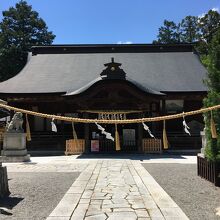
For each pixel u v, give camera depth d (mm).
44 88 30047
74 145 25891
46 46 38188
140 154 25000
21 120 21828
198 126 30688
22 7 52906
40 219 8102
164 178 13750
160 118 11164
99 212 8484
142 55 37094
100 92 25625
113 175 14453
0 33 51188
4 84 31016
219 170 11984
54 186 12203
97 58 36562
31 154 26438
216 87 12188
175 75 32594
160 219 7844
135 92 25344
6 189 11039
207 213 8438
